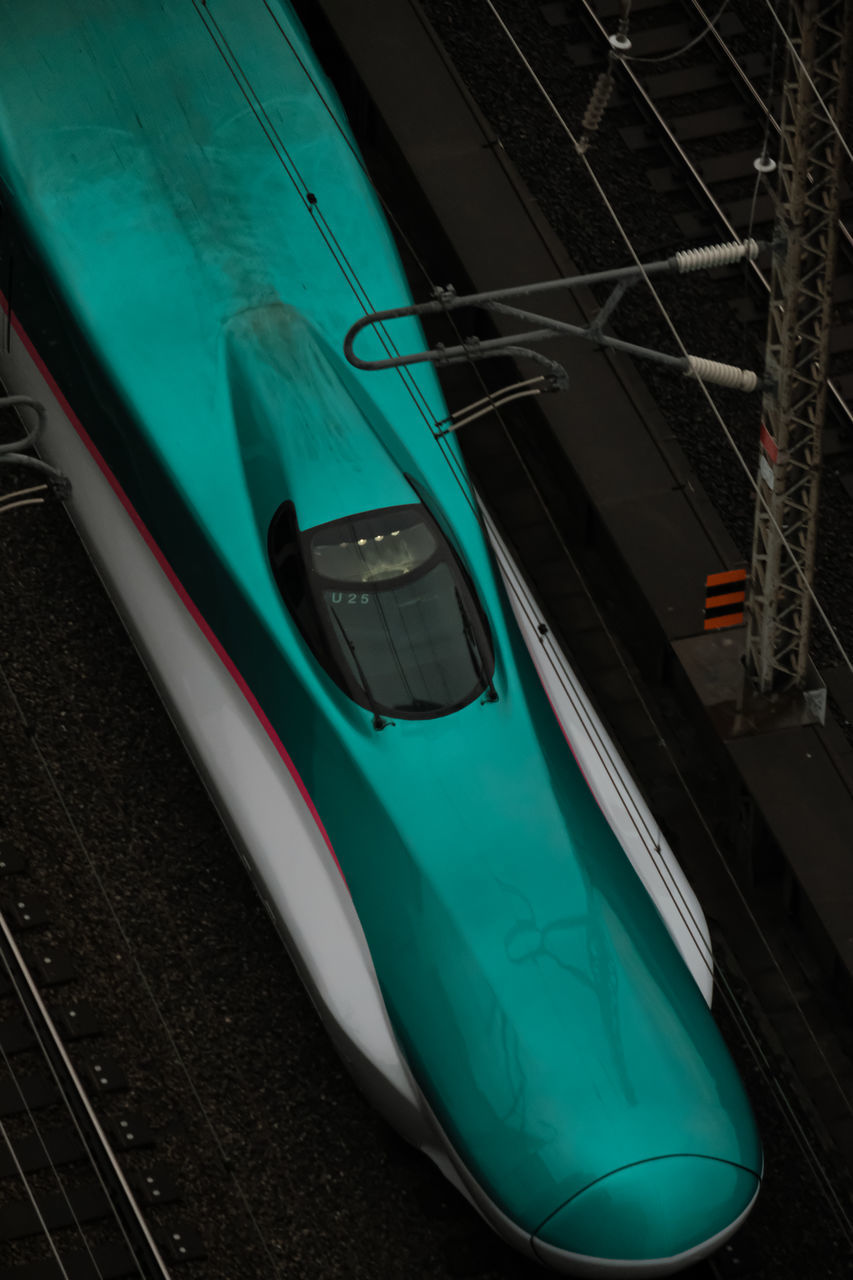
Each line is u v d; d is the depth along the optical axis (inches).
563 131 1829.5
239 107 1593.3
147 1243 1280.8
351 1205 1309.1
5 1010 1375.5
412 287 1786.4
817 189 1337.4
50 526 1605.6
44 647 1545.3
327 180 1565.0
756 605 1488.7
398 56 1861.5
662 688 1578.5
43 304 1537.9
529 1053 1219.9
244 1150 1328.7
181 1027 1378.0
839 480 1652.3
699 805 1524.4
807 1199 1337.4
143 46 1620.3
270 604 1364.4
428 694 1323.8
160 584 1455.5
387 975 1266.0
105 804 1475.1
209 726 1398.9
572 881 1275.8
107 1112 1337.4
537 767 1315.2
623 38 1360.7
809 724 1499.8
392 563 1347.2
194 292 1493.6
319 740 1330.0
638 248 1765.5
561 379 1282.0
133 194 1545.3
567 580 1630.2
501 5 1904.5
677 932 1330.0
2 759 1489.9
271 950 1414.9
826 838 1446.9
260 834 1352.1
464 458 1555.1
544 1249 1196.5
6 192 1567.4
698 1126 1212.5
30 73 1609.3
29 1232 1282.0
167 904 1430.9
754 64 1862.7
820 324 1366.9
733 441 1616.6
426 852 1279.5
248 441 1419.8
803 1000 1437.0
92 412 1503.4
